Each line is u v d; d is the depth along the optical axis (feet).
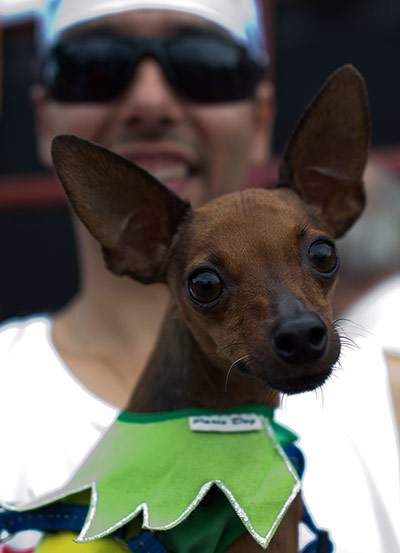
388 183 1.92
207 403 1.17
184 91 1.57
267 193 1.21
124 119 1.56
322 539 1.18
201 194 1.65
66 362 1.51
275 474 1.09
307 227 1.14
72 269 3.26
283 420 1.41
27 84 3.17
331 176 1.27
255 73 1.69
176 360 1.21
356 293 1.88
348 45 2.81
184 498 1.05
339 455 1.38
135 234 1.28
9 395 1.43
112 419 1.39
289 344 1.03
